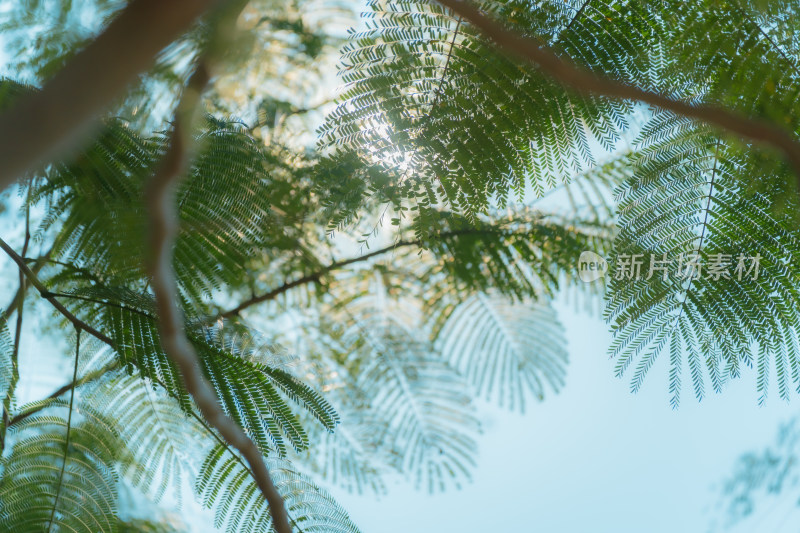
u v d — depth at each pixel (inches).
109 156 49.9
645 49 50.6
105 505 57.9
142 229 51.7
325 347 84.7
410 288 84.4
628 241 54.6
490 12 48.3
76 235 53.2
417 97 49.8
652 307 54.7
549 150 51.1
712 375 55.3
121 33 18.5
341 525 56.9
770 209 53.4
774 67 50.6
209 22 24.6
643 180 53.7
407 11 48.4
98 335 53.8
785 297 54.2
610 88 30.3
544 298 82.8
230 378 52.5
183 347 40.4
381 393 85.7
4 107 42.8
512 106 49.9
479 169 50.7
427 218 51.3
